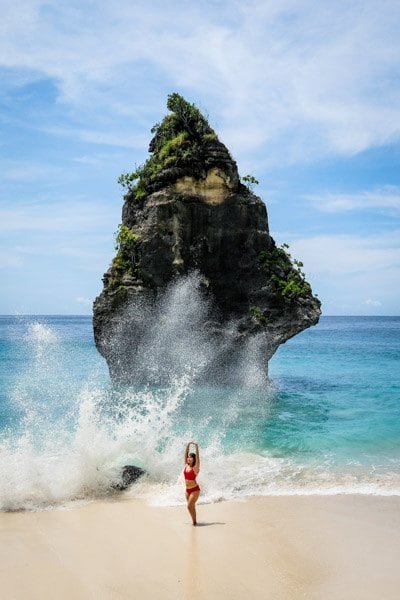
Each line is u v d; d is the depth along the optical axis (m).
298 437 18.00
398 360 45.91
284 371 38.25
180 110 31.38
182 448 16.27
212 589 7.84
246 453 16.02
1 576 8.28
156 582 8.06
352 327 157.00
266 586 7.93
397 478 13.54
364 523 10.53
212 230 29.77
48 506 11.69
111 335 29.06
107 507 11.61
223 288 30.22
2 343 59.06
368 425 19.80
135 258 29.39
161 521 10.70
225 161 30.19
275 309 29.91
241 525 10.44
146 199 29.69
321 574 8.34
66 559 8.90
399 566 8.62
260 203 30.94
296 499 12.00
